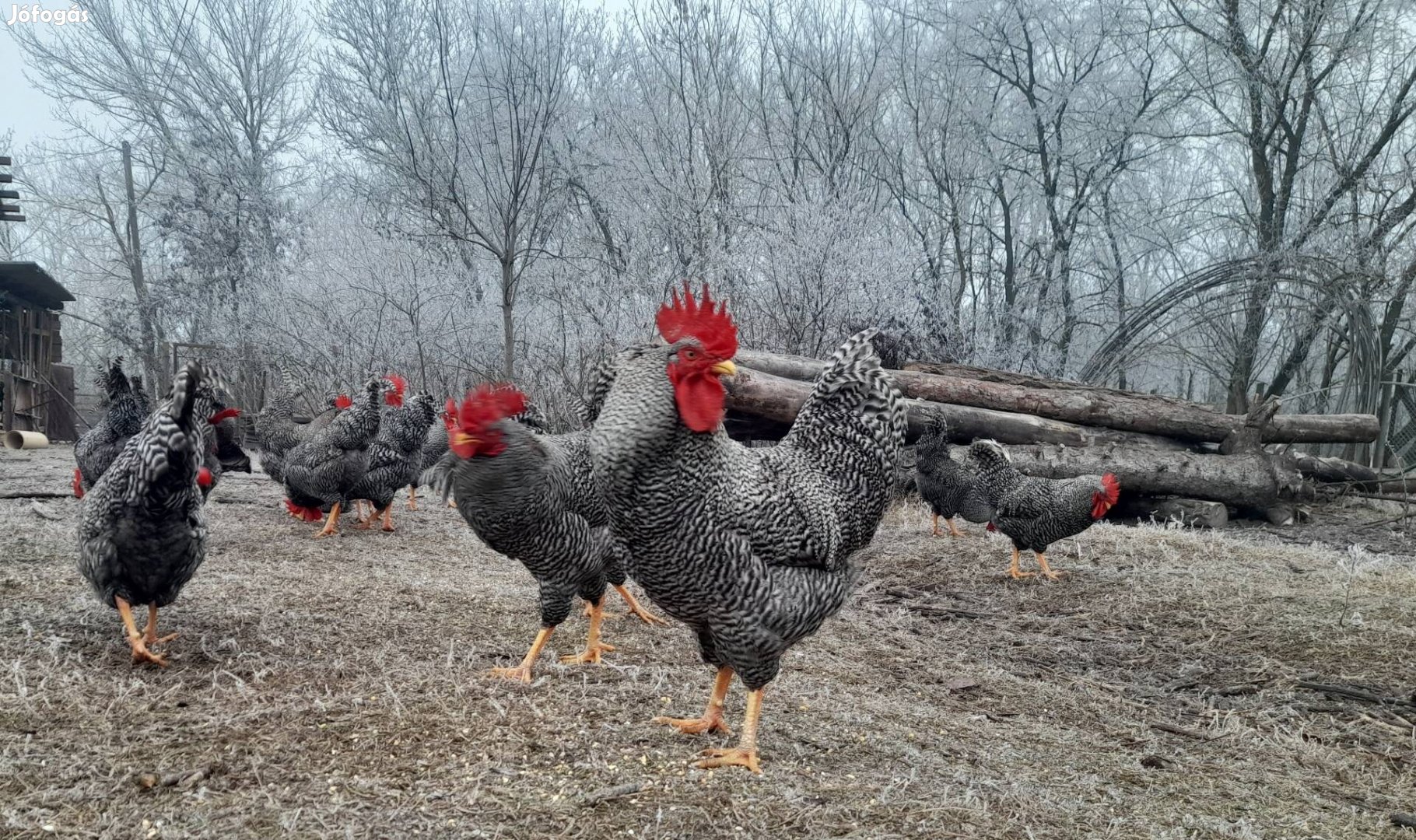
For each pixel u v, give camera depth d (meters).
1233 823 3.71
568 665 5.14
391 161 18.47
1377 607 7.07
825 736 4.32
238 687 4.40
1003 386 11.93
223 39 25.34
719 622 3.74
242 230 23.52
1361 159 19.03
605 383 5.47
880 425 4.27
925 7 20.27
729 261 15.45
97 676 4.50
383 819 3.15
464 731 3.96
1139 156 19.94
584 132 20.55
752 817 3.34
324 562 7.82
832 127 18.41
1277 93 18.42
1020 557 9.05
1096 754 4.48
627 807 3.35
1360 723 5.13
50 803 3.16
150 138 26.09
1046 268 20.03
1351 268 17.69
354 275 19.89
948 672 5.77
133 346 23.55
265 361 20.58
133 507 4.48
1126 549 9.21
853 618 7.04
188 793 3.29
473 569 8.00
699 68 18.06
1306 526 11.64
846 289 15.10
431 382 19.70
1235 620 6.94
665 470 3.55
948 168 19.58
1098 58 20.31
